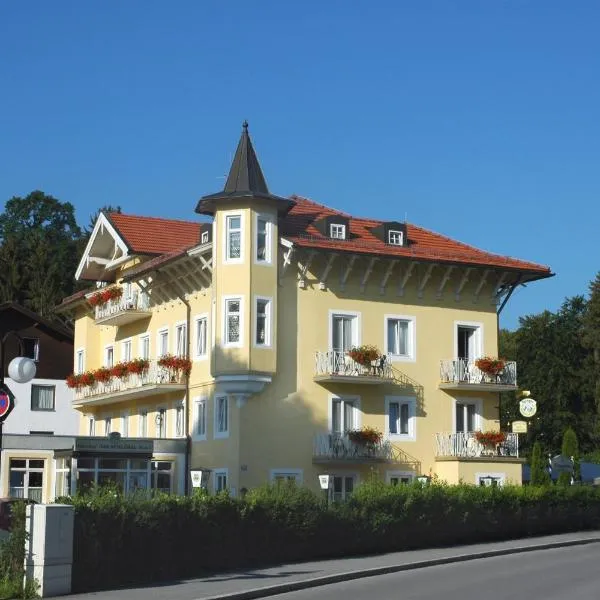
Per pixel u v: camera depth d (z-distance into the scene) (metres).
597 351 81.19
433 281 43.28
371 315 41.56
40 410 62.03
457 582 23.00
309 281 40.41
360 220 45.56
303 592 21.67
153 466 41.38
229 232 39.28
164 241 47.16
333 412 40.41
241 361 38.31
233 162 40.31
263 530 26.58
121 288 47.94
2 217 92.62
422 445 41.84
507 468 42.25
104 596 19.23
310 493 28.64
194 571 24.05
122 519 21.56
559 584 22.08
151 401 45.81
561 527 38.16
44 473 42.41
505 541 34.84
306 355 39.94
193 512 24.12
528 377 78.75
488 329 44.31
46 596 19.02
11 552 19.16
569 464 45.00
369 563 27.20
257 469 38.31
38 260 80.69
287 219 42.75
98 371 47.88
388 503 31.03
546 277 44.69
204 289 41.56
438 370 42.81
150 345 46.31
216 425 39.78
